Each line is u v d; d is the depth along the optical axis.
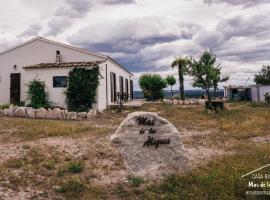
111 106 26.20
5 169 7.69
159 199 5.80
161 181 6.81
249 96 45.00
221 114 21.22
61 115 18.98
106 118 19.55
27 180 6.95
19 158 8.68
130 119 7.25
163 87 45.44
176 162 7.34
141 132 7.24
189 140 11.68
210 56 26.64
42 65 23.91
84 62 24.36
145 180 6.91
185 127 15.36
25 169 7.69
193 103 36.09
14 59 27.22
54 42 26.33
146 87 45.25
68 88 22.91
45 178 7.09
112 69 28.50
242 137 12.23
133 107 26.94
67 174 7.43
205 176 6.81
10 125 14.99
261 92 42.28
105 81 25.53
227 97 49.78
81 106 22.78
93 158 8.89
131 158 7.14
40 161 8.46
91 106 23.05
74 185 6.50
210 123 16.34
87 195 6.08
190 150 9.97
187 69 26.95
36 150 9.66
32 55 26.91
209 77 25.92
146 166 7.14
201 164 8.20
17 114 19.58
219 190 6.09
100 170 7.79
